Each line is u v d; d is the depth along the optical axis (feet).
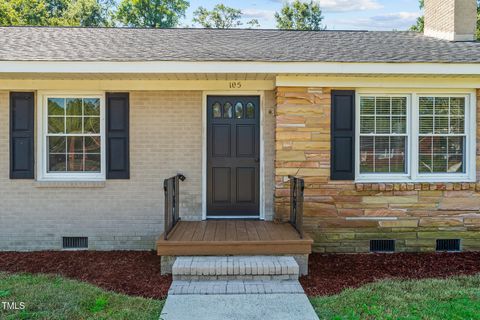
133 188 24.09
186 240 19.44
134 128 24.03
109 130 23.94
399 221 23.58
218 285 17.17
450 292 16.33
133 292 16.88
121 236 24.08
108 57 21.62
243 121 24.84
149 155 24.12
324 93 23.21
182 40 26.61
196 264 18.11
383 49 24.85
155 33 28.76
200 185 24.36
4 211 23.82
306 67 21.65
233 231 21.34
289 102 23.12
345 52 23.84
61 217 23.94
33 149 23.79
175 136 24.21
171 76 22.89
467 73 21.88
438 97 23.91
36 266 20.56
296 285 17.24
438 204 23.68
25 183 23.85
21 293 16.10
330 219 23.41
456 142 24.06
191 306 15.10
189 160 24.30
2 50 22.77
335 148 23.40
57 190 23.90
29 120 23.72
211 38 27.53
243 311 14.65
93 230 24.02
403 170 24.00
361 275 19.25
